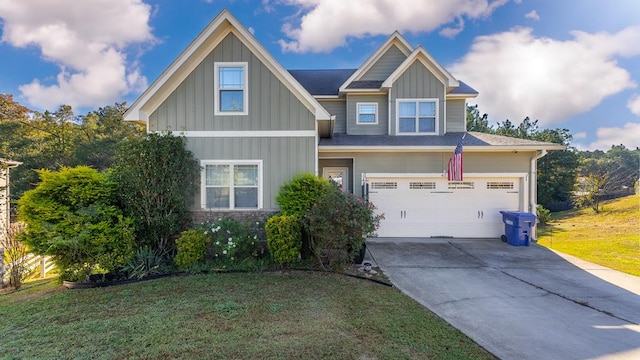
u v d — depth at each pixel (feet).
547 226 52.47
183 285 20.15
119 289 19.80
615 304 17.94
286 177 29.35
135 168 25.17
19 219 21.44
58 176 22.24
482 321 15.39
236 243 24.76
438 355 11.91
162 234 25.71
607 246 33.73
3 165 42.88
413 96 41.73
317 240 24.40
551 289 20.45
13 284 23.91
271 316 15.28
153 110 29.45
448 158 36.60
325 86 47.24
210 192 29.43
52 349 12.21
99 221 22.18
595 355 12.35
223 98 29.53
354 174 37.19
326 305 16.81
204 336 13.12
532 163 36.27
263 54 28.86
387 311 16.17
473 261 27.25
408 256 28.63
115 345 12.45
